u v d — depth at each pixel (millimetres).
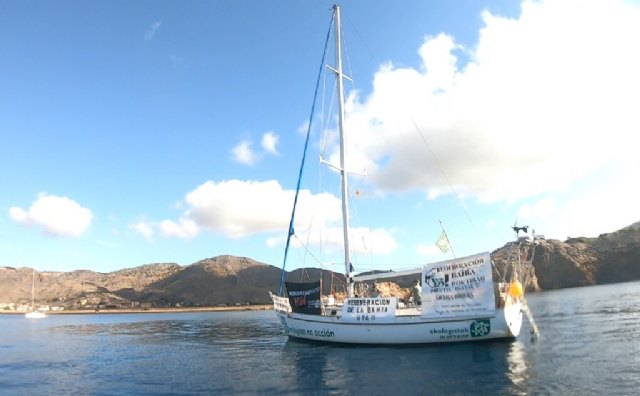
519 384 15516
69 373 23688
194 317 112125
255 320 81312
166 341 41219
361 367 20297
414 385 16375
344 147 31625
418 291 28594
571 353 20781
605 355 19969
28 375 23359
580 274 161625
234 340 39156
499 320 23562
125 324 81125
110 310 198625
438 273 24906
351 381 17672
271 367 22156
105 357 30359
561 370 17312
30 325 82438
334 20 33594
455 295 24359
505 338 24094
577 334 27156
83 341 44188
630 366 17469
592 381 15383
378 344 25578
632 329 28531
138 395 17469
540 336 26734
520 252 26188
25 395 18375
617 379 15492
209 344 36500
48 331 62500
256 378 19609
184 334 49938
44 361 28891
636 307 47344
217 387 18188
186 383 19422
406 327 24938
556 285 160750
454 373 17828
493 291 23656
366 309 26141
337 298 32250
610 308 47562
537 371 17359
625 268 165375
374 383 17078
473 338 24031
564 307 53438
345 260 30078
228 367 23188
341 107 32156
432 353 22547
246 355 27484
